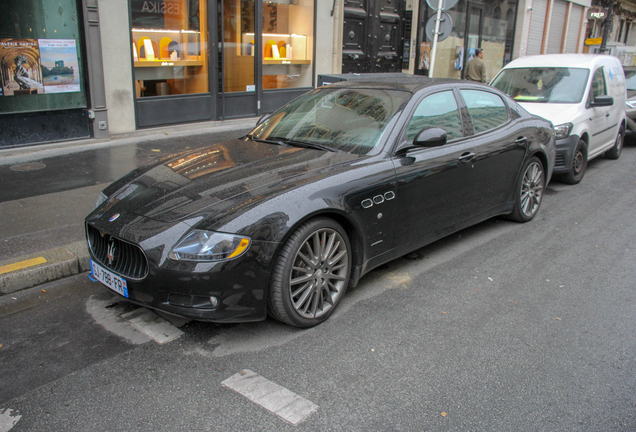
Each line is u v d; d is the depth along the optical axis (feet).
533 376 9.39
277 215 9.90
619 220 19.11
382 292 12.85
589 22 82.94
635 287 13.43
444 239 16.88
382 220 12.07
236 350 10.09
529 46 65.10
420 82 14.64
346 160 11.94
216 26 30.71
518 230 17.83
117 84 27.12
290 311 10.41
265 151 12.93
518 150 16.69
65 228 15.57
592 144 25.34
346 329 10.99
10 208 17.19
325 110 14.28
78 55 25.26
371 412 8.29
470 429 7.94
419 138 12.38
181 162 12.76
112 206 11.00
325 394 8.74
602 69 26.66
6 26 22.81
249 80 33.73
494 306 12.21
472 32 55.67
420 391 8.87
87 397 8.61
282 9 34.76
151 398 8.59
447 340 10.61
